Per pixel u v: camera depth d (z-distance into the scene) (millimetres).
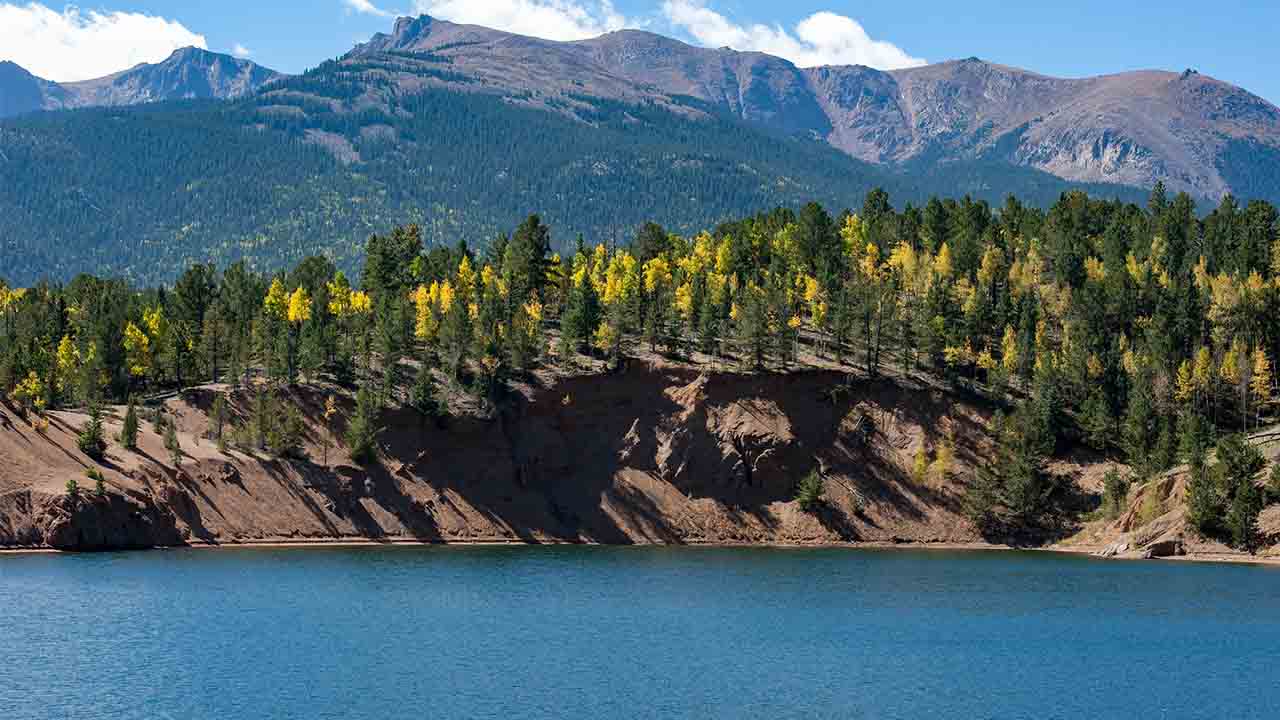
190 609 133000
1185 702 102750
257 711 95625
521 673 109125
